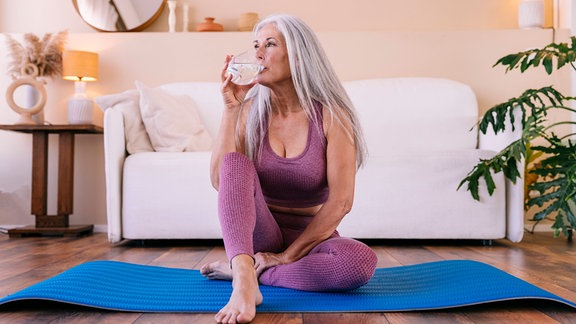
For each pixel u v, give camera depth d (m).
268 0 4.41
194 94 3.92
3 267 2.31
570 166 2.76
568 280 1.97
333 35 4.21
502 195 3.17
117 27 4.37
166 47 4.23
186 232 3.21
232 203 1.42
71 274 1.76
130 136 3.42
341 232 3.19
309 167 1.57
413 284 1.73
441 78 4.03
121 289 1.63
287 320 1.33
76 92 4.05
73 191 4.07
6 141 4.21
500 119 2.98
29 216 4.22
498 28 4.37
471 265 1.97
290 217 1.72
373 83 3.98
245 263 1.36
